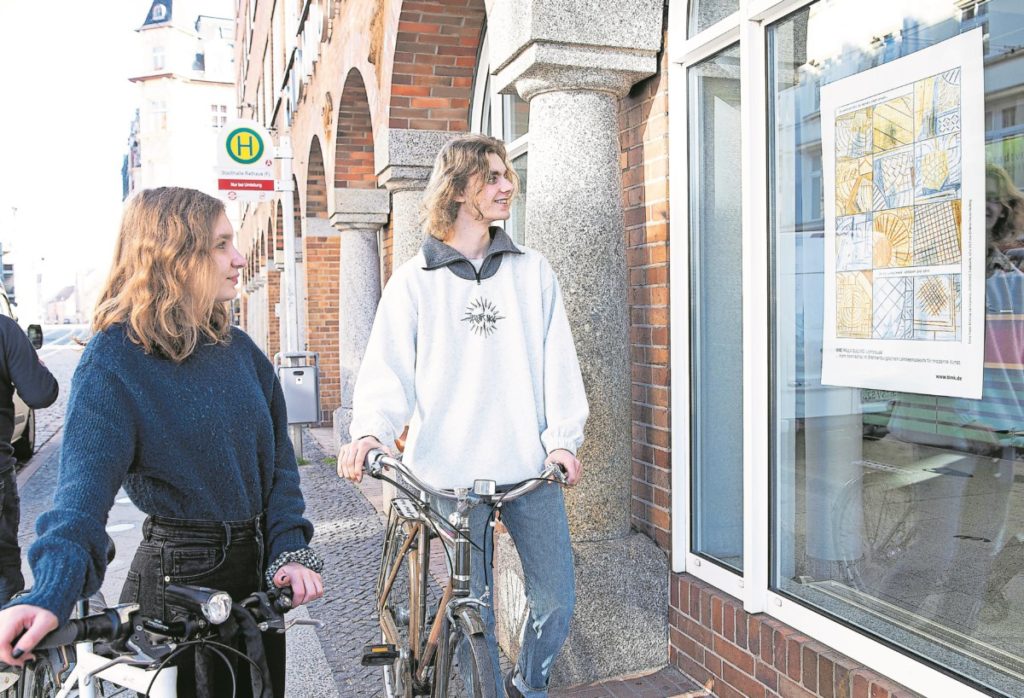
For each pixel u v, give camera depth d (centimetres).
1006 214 232
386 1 679
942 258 252
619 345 367
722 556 357
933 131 254
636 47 360
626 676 365
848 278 288
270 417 208
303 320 1309
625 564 365
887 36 270
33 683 240
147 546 191
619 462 371
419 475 266
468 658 226
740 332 343
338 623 439
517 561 366
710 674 345
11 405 378
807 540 312
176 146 6544
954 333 250
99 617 163
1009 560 237
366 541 592
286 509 207
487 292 270
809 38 302
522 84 370
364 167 954
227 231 200
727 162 350
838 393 295
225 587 192
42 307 10488
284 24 1622
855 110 283
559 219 363
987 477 242
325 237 1254
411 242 688
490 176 268
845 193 288
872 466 282
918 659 261
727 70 346
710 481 363
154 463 185
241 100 3147
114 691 258
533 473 267
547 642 275
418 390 268
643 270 390
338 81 932
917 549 266
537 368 273
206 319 197
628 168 401
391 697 288
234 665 200
